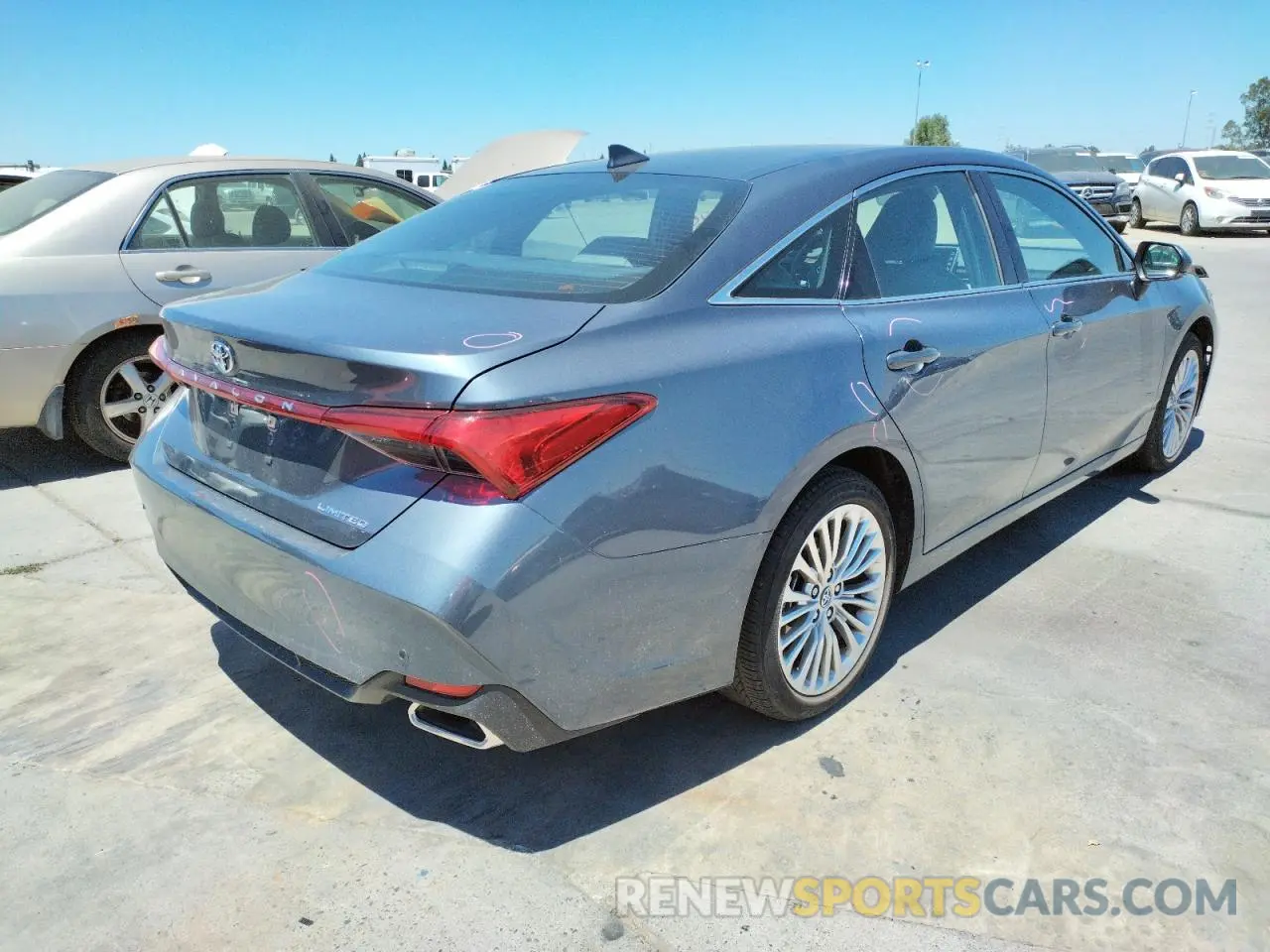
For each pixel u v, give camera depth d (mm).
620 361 2156
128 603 3557
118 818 2426
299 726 2822
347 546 2084
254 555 2285
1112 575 3771
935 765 2617
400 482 2057
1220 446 5395
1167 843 2324
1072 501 4559
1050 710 2861
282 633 2332
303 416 2137
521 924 2100
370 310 2375
